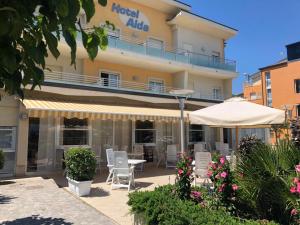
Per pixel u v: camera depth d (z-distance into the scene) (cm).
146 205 555
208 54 2895
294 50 4147
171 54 2400
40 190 1056
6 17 149
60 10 157
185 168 632
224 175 561
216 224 455
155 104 2206
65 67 1923
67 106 1461
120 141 1964
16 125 1451
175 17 2559
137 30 2391
